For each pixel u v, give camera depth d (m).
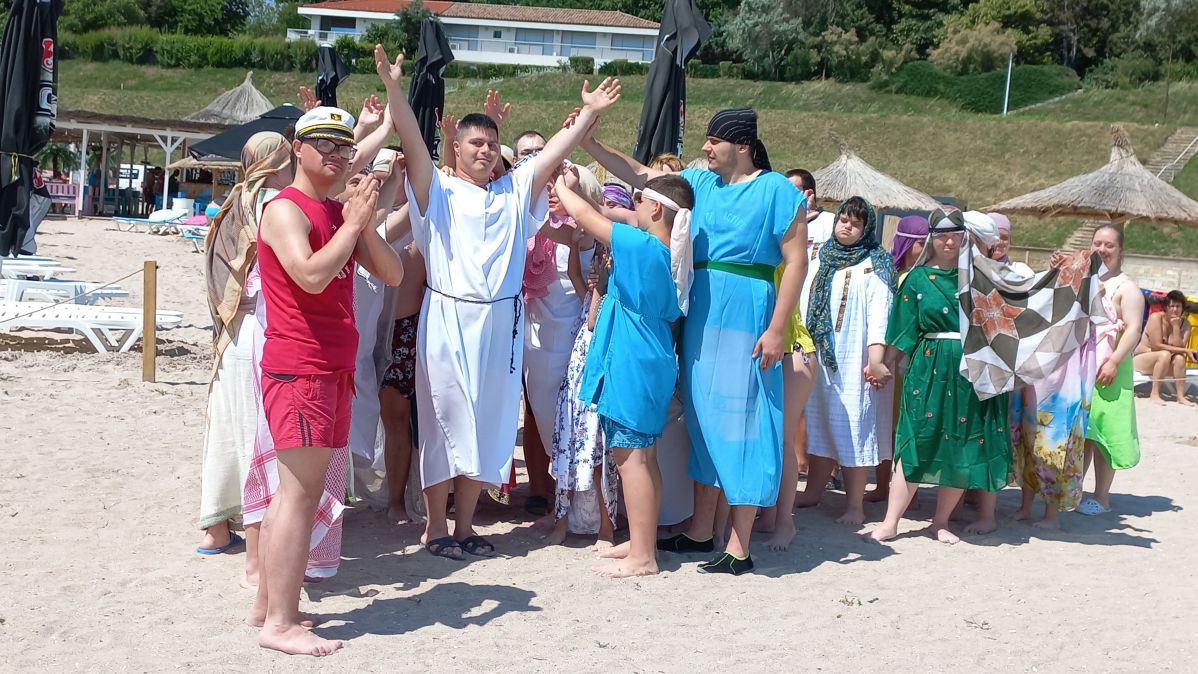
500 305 5.21
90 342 11.85
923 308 5.98
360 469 5.96
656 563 5.22
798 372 5.78
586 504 5.59
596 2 99.12
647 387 5.03
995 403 5.98
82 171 34.38
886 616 4.71
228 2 100.62
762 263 5.21
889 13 80.75
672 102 7.87
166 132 34.59
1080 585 5.34
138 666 3.76
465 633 4.24
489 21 87.88
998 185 44.91
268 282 3.92
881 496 7.03
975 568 5.57
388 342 5.66
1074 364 6.22
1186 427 11.11
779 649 4.24
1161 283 25.02
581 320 5.67
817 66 71.88
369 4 91.62
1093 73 71.38
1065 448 6.26
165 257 22.50
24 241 11.02
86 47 72.25
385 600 4.62
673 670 3.97
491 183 5.36
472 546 5.39
